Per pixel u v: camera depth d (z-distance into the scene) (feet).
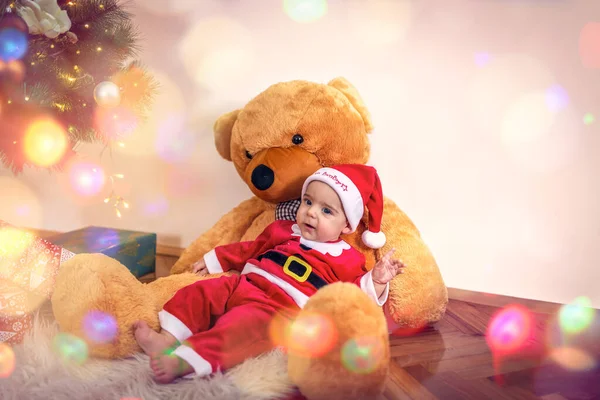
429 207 5.16
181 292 3.48
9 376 2.86
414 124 5.03
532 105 4.65
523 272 4.94
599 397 3.01
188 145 5.90
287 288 3.64
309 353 2.75
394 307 4.09
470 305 4.78
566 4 4.42
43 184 6.59
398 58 4.97
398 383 3.16
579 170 4.61
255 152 4.37
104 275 3.29
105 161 6.25
